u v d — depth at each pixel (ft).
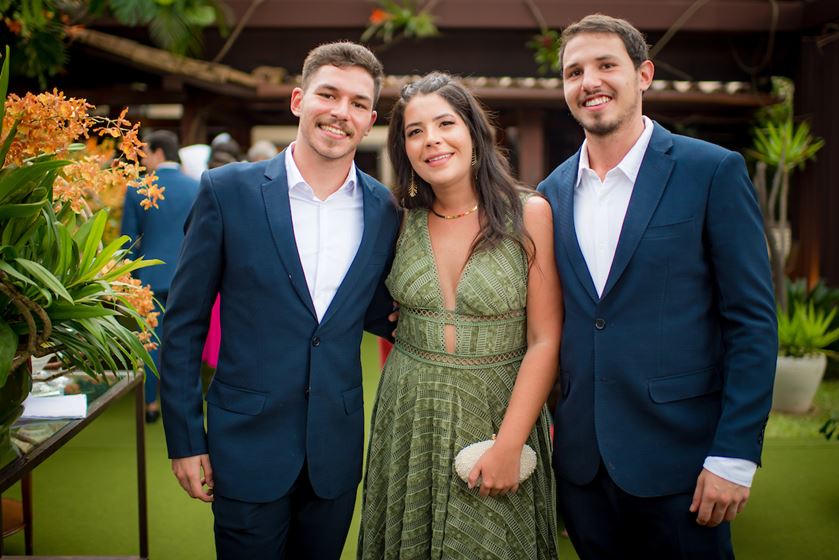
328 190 6.17
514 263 6.09
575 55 5.78
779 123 21.42
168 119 26.30
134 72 21.65
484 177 6.17
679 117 24.45
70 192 5.94
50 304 4.90
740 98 21.16
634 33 5.82
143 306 6.57
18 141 5.32
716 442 5.39
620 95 5.68
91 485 11.27
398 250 6.40
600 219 5.86
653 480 5.64
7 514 9.08
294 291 6.00
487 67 22.59
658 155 5.70
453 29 21.57
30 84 21.18
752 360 5.32
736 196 5.44
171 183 13.60
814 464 12.07
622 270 5.63
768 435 13.64
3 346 4.75
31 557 7.88
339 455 6.19
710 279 5.64
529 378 6.00
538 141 20.90
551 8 21.01
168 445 6.08
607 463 5.74
